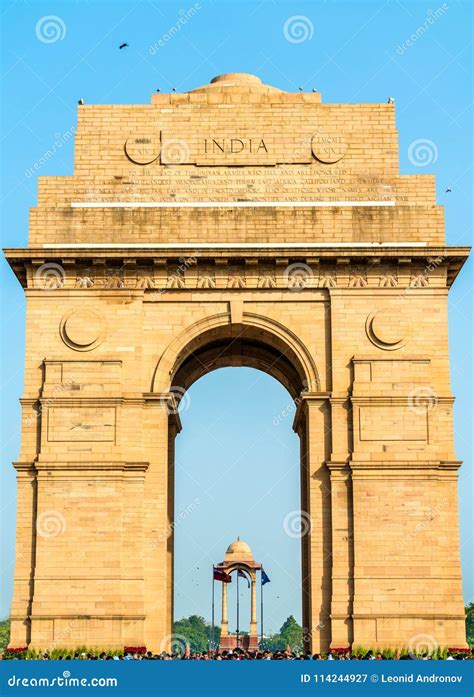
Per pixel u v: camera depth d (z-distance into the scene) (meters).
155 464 91.69
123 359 93.25
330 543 90.69
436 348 93.31
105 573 89.38
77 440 91.69
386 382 92.56
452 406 92.38
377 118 97.75
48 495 90.69
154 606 89.44
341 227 94.56
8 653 88.06
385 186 96.50
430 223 94.81
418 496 90.62
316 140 97.31
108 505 90.56
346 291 94.00
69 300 94.06
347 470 91.38
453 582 89.50
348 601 89.19
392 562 89.56
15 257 93.50
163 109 97.94
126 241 94.50
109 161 97.06
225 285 94.38
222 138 97.50
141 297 94.12
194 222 94.69
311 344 93.75
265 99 98.38
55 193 96.50
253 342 103.06
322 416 92.62
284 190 96.56
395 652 85.81
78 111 97.88
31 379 93.06
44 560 89.56
